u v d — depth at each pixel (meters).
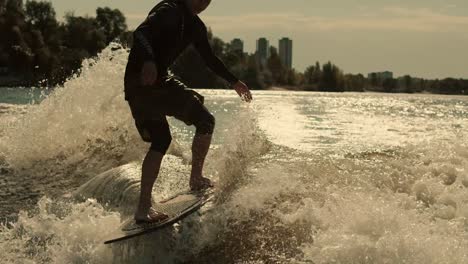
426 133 16.36
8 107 14.71
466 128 18.91
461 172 5.69
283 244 4.38
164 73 4.88
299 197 4.95
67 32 116.75
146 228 4.40
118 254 4.54
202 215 4.73
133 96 4.80
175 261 4.47
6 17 104.31
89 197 6.14
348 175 5.64
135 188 5.64
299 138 13.99
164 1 4.92
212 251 4.49
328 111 32.12
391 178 5.62
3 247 4.83
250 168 5.58
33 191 6.88
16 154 8.57
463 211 4.76
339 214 4.53
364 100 71.06
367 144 12.66
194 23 5.03
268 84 180.75
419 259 3.83
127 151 8.24
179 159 6.87
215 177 5.63
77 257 4.54
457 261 3.79
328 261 3.97
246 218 4.73
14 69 96.31
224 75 5.41
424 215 4.67
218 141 11.12
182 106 4.94
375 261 3.87
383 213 4.43
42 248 4.80
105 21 128.12
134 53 4.73
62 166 8.05
